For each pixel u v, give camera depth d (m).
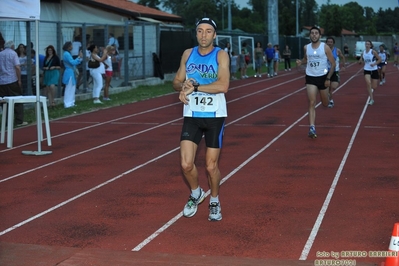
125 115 17.27
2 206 7.87
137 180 9.17
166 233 6.59
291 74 36.50
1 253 5.98
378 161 10.18
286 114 16.78
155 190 8.53
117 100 21.03
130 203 7.87
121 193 8.40
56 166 10.36
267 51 33.81
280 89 25.47
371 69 18.59
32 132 14.37
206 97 6.56
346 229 6.57
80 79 21.58
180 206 7.67
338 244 6.09
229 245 6.14
